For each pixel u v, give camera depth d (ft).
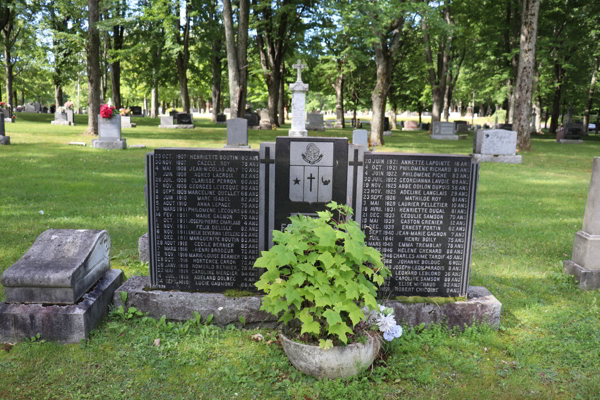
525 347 14.66
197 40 145.38
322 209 16.42
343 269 12.60
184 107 134.41
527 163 65.00
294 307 13.46
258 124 122.62
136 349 14.21
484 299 16.21
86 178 42.93
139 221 28.63
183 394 12.19
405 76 152.35
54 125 111.65
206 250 16.87
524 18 76.23
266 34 118.93
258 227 16.65
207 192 16.57
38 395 11.95
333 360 12.60
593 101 160.66
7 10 103.04
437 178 16.01
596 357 14.05
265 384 12.62
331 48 121.19
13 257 21.17
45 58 141.90
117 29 133.08
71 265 14.82
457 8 111.04
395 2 69.21
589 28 118.62
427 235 16.38
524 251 25.23
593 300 18.42
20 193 35.40
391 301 15.87
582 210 35.58
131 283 17.10
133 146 68.44
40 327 14.29
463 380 12.94
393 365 13.53
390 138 109.29
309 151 16.15
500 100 161.17
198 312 16.07
